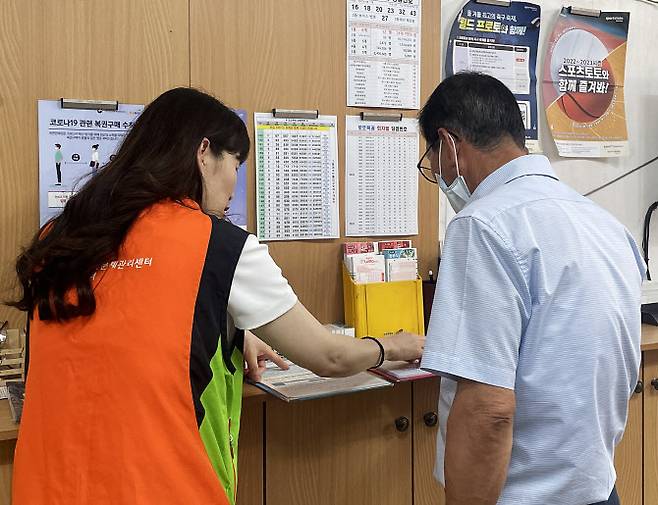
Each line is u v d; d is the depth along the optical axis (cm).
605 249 116
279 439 169
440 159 132
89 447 103
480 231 111
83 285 107
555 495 113
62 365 107
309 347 126
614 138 261
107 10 175
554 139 250
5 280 168
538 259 110
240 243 114
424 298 210
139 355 103
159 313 105
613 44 258
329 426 174
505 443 107
